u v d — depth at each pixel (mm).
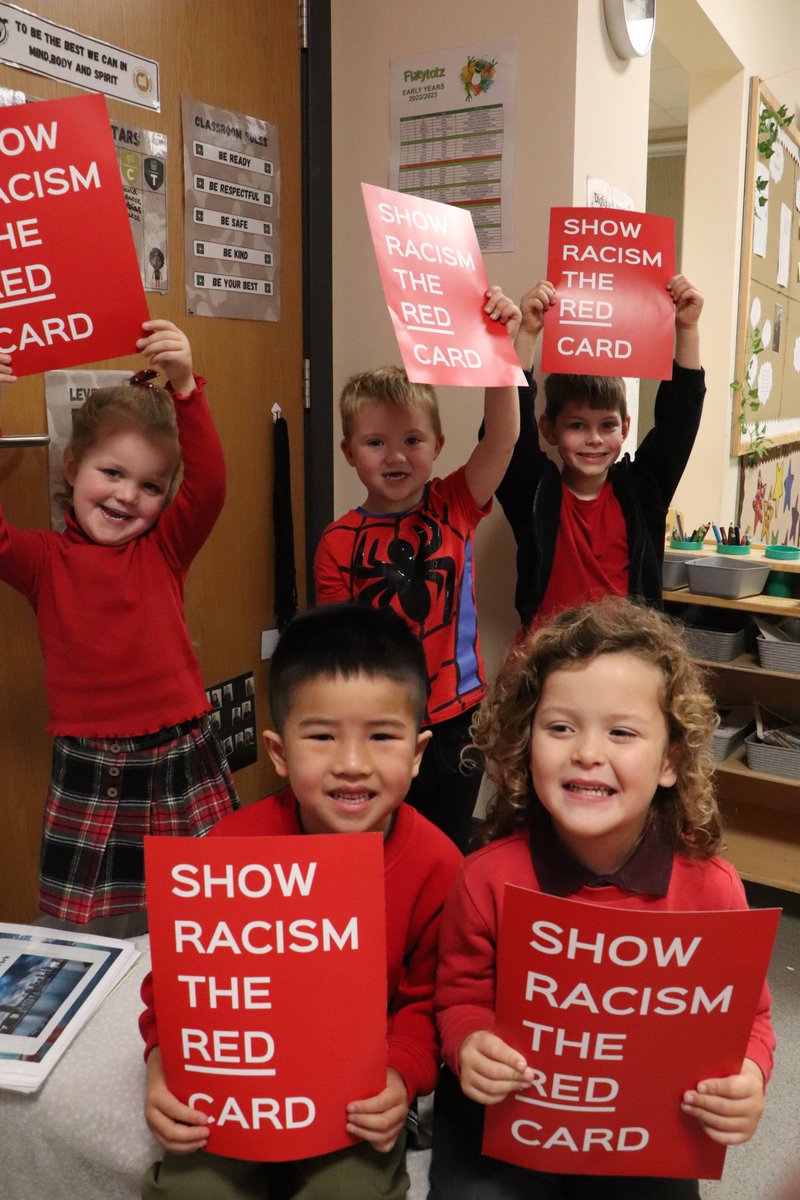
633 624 1047
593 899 1019
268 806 1171
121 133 1730
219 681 2129
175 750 1545
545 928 892
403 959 1150
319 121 2248
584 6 2010
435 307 1479
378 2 2191
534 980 909
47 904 1508
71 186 1295
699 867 1050
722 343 3455
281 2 2100
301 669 1039
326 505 2410
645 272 1786
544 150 2066
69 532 1519
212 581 2078
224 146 1979
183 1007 937
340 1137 943
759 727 2254
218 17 1929
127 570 1493
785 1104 1550
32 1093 1106
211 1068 938
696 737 1036
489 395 1691
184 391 1403
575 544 1953
